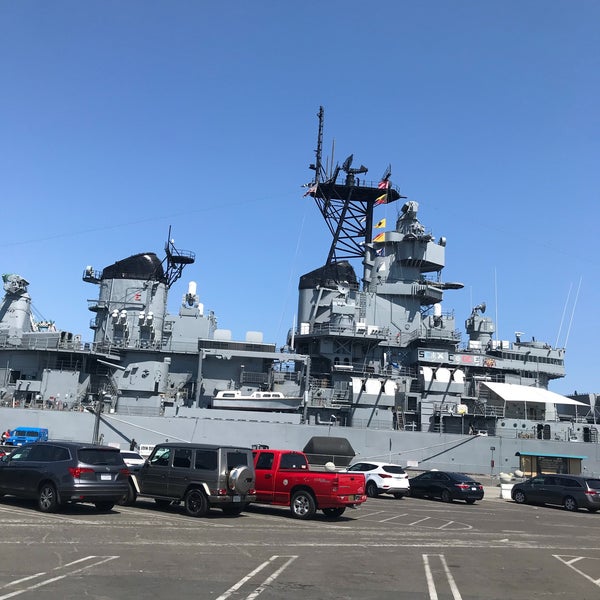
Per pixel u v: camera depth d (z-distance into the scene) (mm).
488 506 25312
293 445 36938
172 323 42031
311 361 42812
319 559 10805
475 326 49344
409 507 22484
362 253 49844
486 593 8828
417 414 40750
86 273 43781
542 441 38969
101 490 14625
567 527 18469
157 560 9898
